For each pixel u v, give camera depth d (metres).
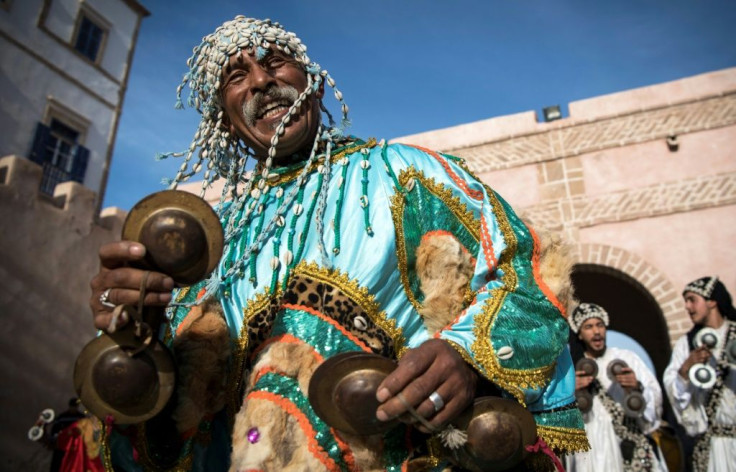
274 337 1.46
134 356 1.29
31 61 16.56
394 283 1.53
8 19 16.14
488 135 11.66
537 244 1.57
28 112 16.25
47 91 16.86
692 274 10.25
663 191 10.72
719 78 10.95
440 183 1.64
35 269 11.38
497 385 1.32
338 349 1.40
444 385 1.17
